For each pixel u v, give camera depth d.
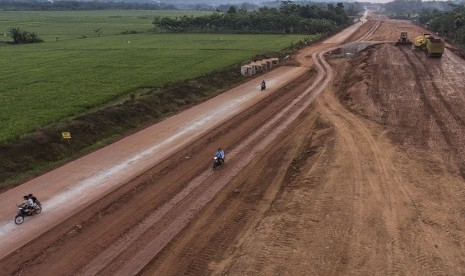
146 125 36.09
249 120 36.50
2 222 20.73
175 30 121.81
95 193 23.53
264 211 21.03
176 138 32.38
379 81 47.59
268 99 43.44
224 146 30.42
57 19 184.50
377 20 186.50
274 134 32.78
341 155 26.64
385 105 38.62
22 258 17.97
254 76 56.50
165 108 40.59
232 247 18.16
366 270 15.98
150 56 72.56
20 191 23.86
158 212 21.41
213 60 66.69
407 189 22.11
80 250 18.42
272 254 17.11
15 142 28.61
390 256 16.75
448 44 87.81
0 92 45.66
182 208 21.77
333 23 126.12
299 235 18.31
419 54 66.31
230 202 22.23
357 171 24.23
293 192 22.39
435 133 30.97
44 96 43.44
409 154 26.86
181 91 44.84
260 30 117.94
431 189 22.14
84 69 60.28
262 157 28.25
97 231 19.83
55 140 30.02
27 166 27.02
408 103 39.09
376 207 20.34
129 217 21.00
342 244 17.56
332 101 41.94
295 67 62.62
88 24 157.50
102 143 31.58
